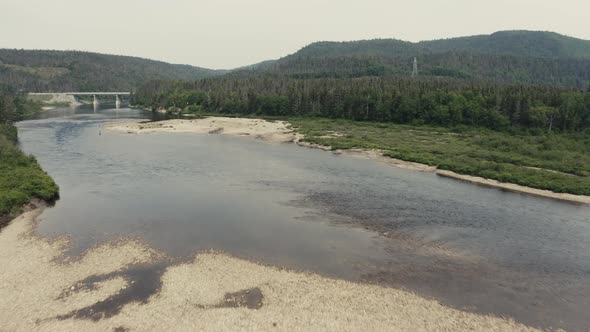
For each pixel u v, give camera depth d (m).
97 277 25.66
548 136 91.38
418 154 69.81
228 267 27.41
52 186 42.06
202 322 21.55
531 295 25.12
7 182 40.28
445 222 37.56
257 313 22.44
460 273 27.66
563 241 33.91
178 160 63.44
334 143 81.12
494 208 42.47
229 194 44.75
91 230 33.06
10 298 23.17
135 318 21.69
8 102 123.31
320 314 22.53
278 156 69.81
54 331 20.52
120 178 50.81
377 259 29.31
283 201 42.62
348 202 42.91
